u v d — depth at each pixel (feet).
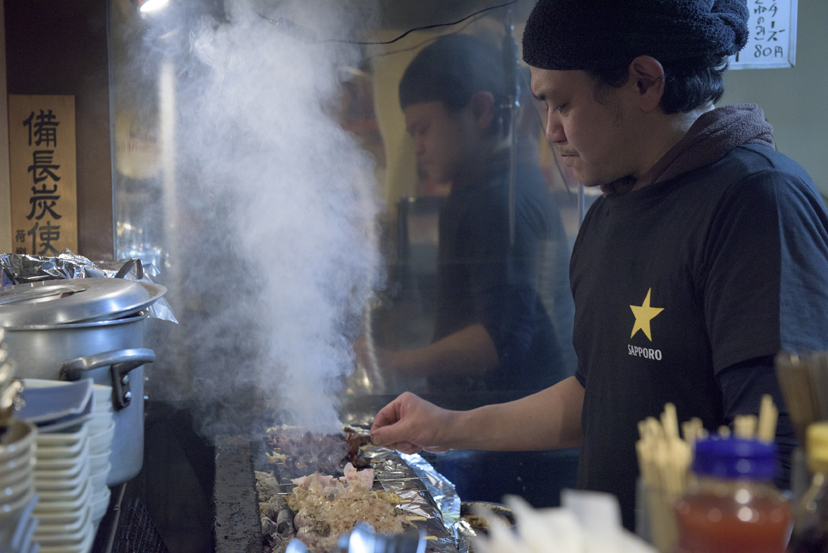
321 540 2.94
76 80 4.95
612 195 3.53
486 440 3.99
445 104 5.46
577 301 3.90
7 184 4.91
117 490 3.30
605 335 3.38
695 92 3.04
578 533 1.30
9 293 2.88
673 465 1.34
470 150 5.54
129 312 2.73
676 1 2.88
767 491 1.16
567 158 3.47
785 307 2.55
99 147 5.02
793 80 6.17
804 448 1.46
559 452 5.72
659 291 3.04
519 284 5.71
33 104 4.91
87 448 1.93
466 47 5.44
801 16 6.07
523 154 5.63
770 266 2.62
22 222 4.96
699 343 2.93
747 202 2.73
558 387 4.10
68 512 1.79
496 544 1.32
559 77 3.13
